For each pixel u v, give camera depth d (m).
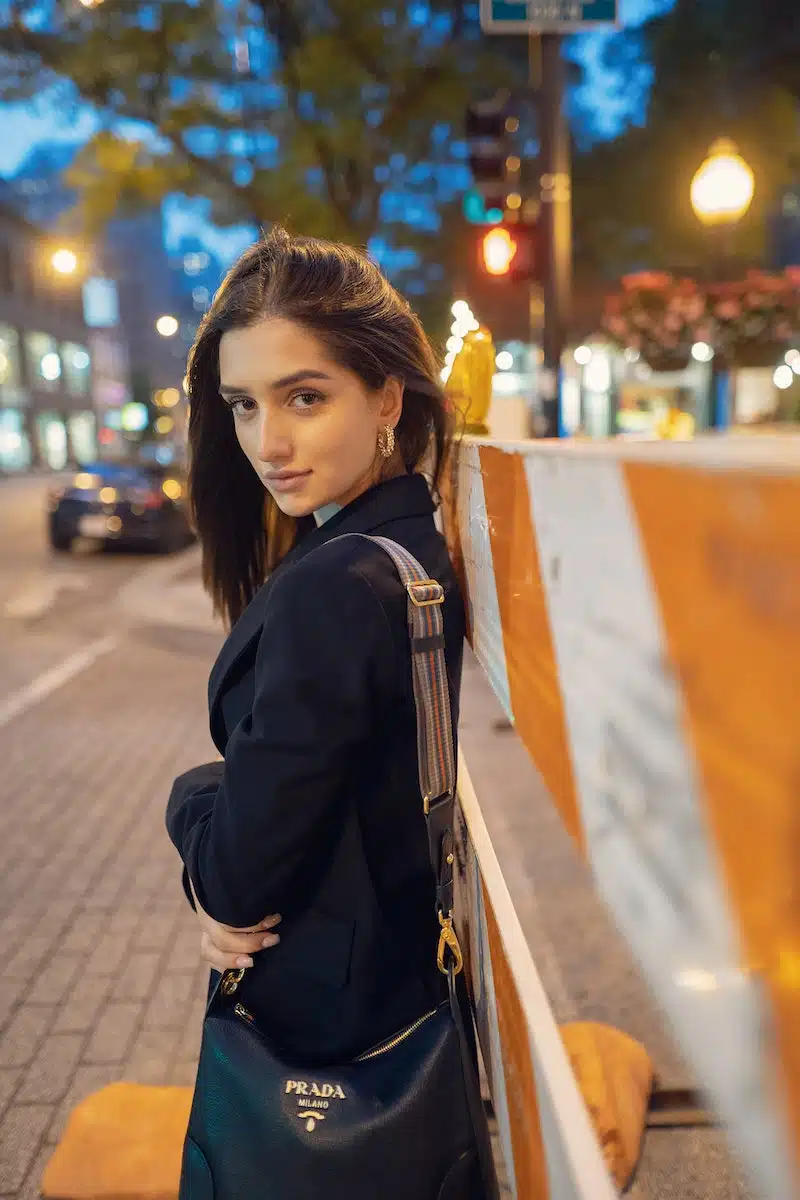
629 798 0.43
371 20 8.08
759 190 12.87
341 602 0.86
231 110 8.80
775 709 0.28
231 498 1.38
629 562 0.42
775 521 0.28
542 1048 0.66
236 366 1.02
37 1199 1.81
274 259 1.01
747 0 11.76
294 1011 0.99
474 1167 0.92
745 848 0.31
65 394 48.53
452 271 13.18
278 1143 0.89
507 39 9.40
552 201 5.70
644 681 0.40
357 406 1.02
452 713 1.03
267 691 0.86
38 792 4.06
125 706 5.46
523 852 3.21
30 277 44.84
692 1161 1.75
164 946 2.75
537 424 6.03
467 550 1.12
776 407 10.04
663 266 13.87
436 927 1.03
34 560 12.80
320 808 0.87
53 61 8.31
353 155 8.55
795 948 0.28
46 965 2.65
